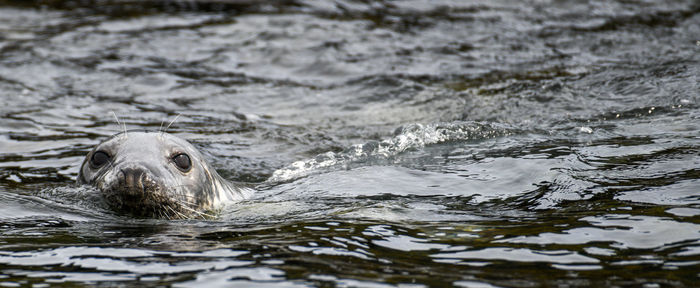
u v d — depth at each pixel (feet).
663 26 143.54
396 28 154.10
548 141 78.38
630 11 158.20
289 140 92.63
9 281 37.50
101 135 93.04
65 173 75.00
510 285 35.70
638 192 55.67
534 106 98.78
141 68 129.49
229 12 168.66
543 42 138.51
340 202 60.59
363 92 115.24
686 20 147.64
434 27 153.79
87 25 157.79
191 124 100.17
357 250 43.01
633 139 75.87
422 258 41.11
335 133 95.30
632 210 50.47
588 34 141.59
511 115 95.50
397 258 41.19
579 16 156.56
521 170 66.80
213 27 156.87
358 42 144.46
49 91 114.73
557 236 45.19
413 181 66.85
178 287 36.11
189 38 148.87
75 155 83.15
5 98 109.50
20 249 44.24
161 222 54.19
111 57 135.54
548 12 161.48
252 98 114.42
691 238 42.88
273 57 136.56
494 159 71.87
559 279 36.63
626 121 85.92
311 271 38.55
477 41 142.31
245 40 147.43
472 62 128.47
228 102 112.27
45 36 148.77
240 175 77.36
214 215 58.08
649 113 88.63
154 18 163.73
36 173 74.74
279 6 173.06
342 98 112.98
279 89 118.83
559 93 103.86
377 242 45.09
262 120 102.83
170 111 106.83
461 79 118.52
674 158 66.18
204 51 140.56
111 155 60.29
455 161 73.31
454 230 48.16
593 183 59.88
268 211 58.59
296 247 43.86
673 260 39.17
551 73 116.26
